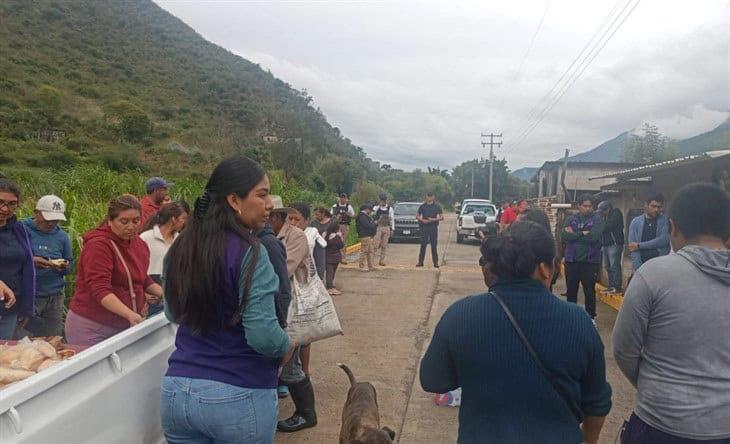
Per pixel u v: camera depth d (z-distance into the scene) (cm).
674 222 230
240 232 231
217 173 236
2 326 426
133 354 259
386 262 1543
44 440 189
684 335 212
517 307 205
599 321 824
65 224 775
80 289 379
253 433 229
